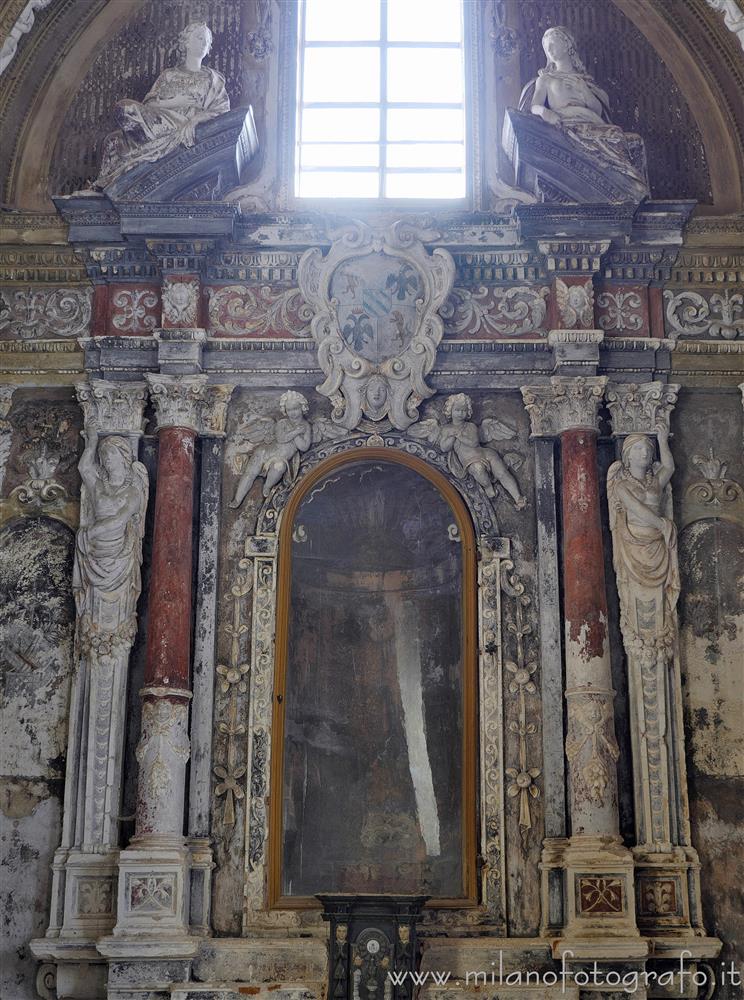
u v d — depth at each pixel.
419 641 12.20
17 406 12.69
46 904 11.52
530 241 12.62
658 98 13.55
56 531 12.37
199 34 13.19
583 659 11.68
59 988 11.21
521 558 12.23
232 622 12.08
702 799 11.73
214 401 12.54
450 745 11.92
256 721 11.80
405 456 12.45
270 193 13.18
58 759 11.84
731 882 11.56
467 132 13.40
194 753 11.70
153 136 12.70
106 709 11.68
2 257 12.88
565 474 12.22
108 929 11.20
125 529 12.06
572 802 11.45
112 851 11.38
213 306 12.75
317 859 11.68
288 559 12.25
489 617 12.05
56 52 13.53
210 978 11.10
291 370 12.62
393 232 12.70
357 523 12.48
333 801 11.83
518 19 13.75
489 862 11.53
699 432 12.61
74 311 12.83
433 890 11.58
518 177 13.06
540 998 10.91
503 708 11.85
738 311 12.77
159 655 11.66
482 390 12.64
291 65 13.62
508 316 12.72
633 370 12.59
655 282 12.81
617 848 11.23
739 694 11.96
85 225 12.77
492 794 11.66
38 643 12.10
